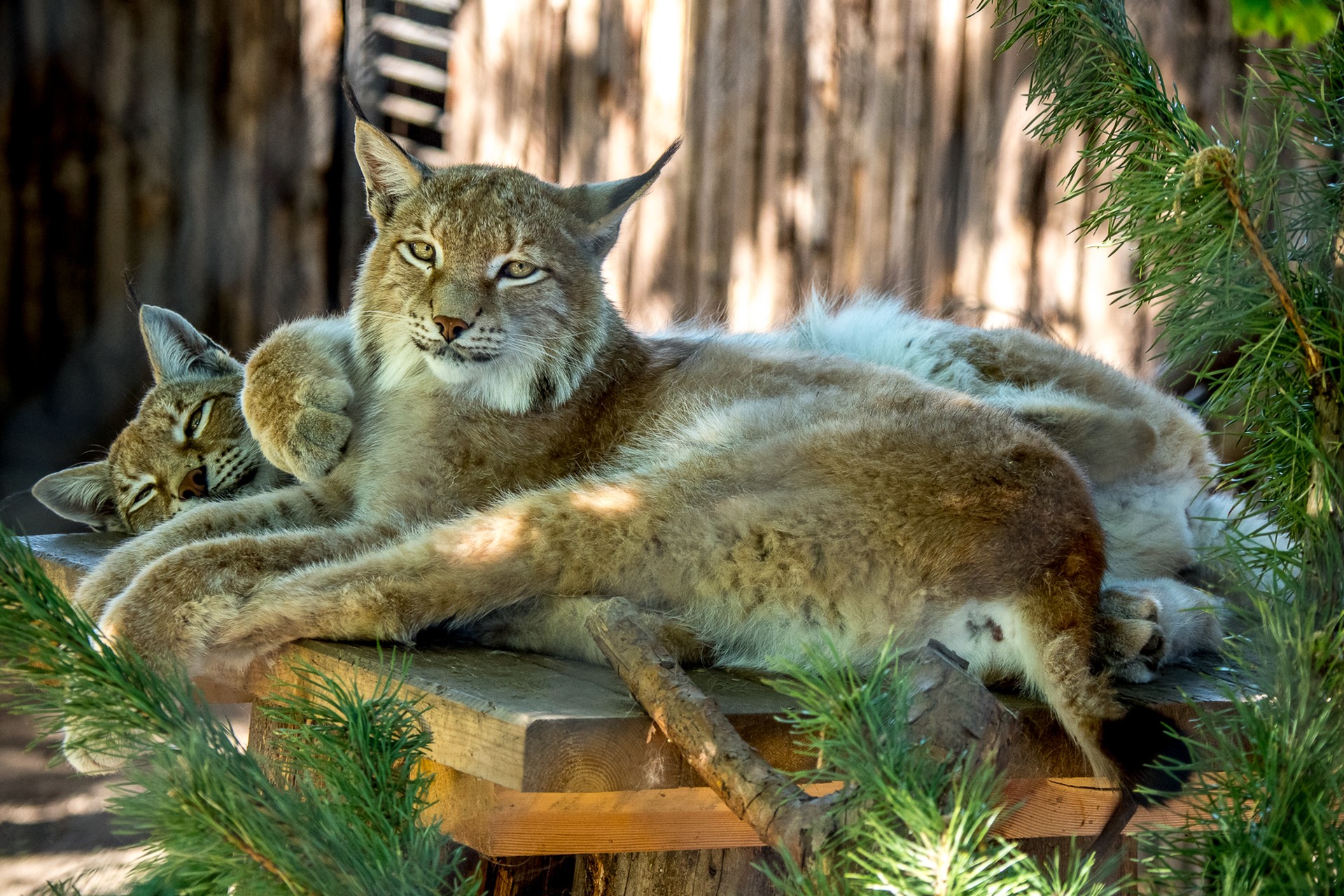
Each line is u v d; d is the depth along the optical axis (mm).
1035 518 4836
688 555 5234
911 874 2934
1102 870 3311
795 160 14625
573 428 6559
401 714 3873
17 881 8531
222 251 15266
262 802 3254
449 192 6594
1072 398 7148
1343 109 3844
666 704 3836
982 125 13680
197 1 14938
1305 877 3078
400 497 6309
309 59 15203
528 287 6500
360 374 6801
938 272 14031
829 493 5086
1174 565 6828
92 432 15141
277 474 7777
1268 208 3689
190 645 5223
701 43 14781
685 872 4945
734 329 14797
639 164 15141
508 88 15469
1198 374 3994
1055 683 4430
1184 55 12281
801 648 4969
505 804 4246
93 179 14938
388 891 3291
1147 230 3826
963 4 13719
